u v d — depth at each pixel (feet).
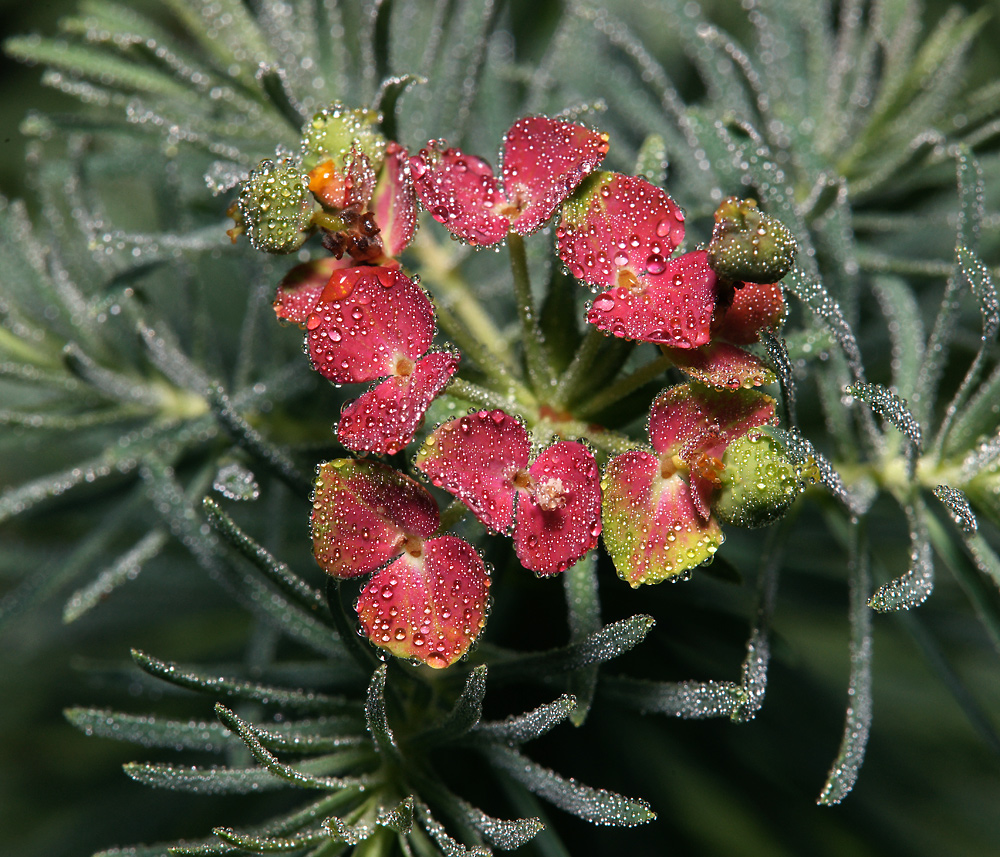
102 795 1.08
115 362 1.03
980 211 0.94
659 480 0.89
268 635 1.00
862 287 1.05
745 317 0.91
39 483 0.99
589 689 0.91
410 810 0.89
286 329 1.03
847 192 0.99
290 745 0.91
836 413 0.97
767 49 1.06
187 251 1.00
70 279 1.03
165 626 1.11
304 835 0.90
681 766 1.06
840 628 1.13
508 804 0.97
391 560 0.89
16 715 1.11
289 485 0.93
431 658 0.89
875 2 1.05
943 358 0.95
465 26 1.02
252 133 1.02
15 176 1.28
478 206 0.90
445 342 0.92
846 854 1.05
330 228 0.90
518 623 0.98
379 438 0.88
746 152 0.96
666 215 0.90
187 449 1.04
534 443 0.91
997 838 1.07
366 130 0.91
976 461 0.94
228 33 1.04
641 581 0.89
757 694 0.92
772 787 1.04
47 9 1.37
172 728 0.93
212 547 0.97
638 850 1.02
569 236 0.90
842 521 0.98
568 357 0.94
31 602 0.99
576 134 0.90
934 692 1.11
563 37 1.05
